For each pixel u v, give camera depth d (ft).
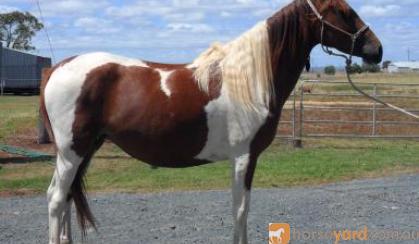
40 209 24.12
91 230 20.39
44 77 16.20
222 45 16.06
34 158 37.32
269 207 24.89
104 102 15.62
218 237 19.66
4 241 18.99
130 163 36.68
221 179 32.07
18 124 54.95
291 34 16.11
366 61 16.78
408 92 94.32
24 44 221.66
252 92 15.47
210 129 15.62
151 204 25.30
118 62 15.93
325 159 39.24
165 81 15.65
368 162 38.29
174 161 16.25
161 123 15.51
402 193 28.45
